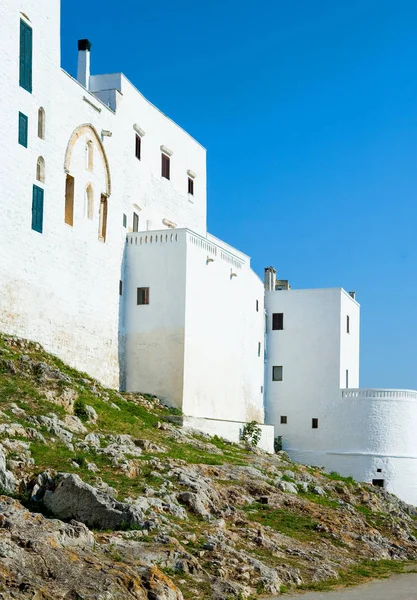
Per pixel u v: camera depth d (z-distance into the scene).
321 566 28.02
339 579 27.44
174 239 50.53
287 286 75.69
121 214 51.56
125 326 50.84
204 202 65.50
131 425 39.69
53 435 31.59
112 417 39.47
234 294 57.03
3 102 40.31
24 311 41.53
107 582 19.47
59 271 44.66
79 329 46.25
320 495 39.34
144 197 55.78
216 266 54.16
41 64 43.72
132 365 50.34
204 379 51.78
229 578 23.83
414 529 41.12
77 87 47.16
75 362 45.75
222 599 21.61
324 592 25.20
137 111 54.91
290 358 66.12
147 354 50.09
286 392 65.81
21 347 40.22
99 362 47.94
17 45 41.56
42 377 37.22
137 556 22.55
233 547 26.75
